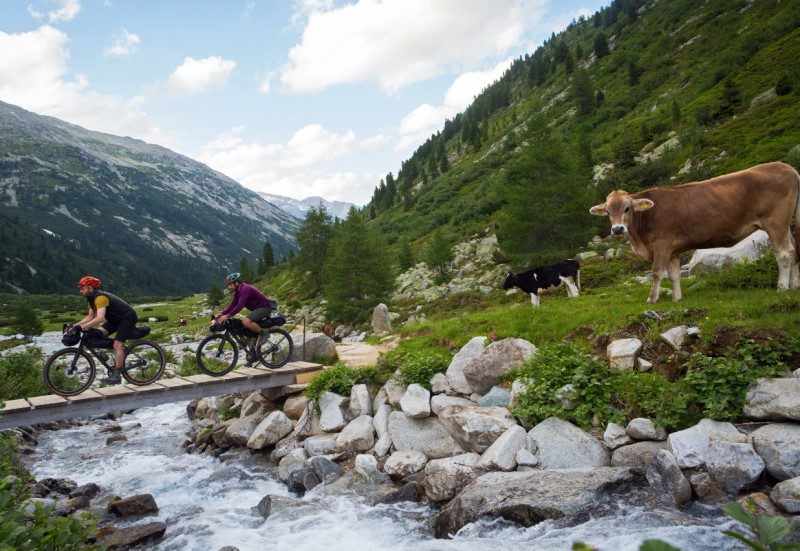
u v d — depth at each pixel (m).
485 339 12.45
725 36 88.94
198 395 13.41
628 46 125.69
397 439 10.98
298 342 17.20
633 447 8.45
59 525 5.46
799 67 52.41
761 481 7.45
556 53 163.88
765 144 40.94
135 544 8.34
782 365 8.42
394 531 8.10
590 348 11.06
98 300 12.01
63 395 12.02
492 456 8.78
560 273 19.86
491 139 146.25
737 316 9.75
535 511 7.28
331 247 58.56
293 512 8.92
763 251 14.02
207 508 9.98
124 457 14.24
